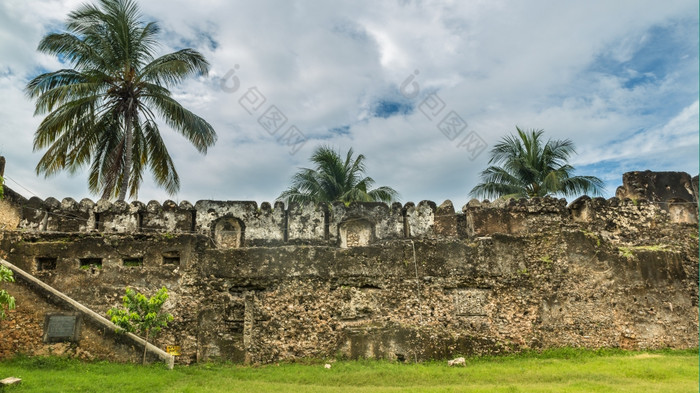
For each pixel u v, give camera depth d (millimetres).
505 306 14711
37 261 14297
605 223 16000
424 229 16000
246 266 14547
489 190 22250
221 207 15609
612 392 9086
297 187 22469
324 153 23031
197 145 17812
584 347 14391
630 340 14531
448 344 13727
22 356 11734
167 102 17125
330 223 15789
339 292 14516
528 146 22328
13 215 14773
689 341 14664
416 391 9688
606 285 14930
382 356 13594
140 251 14438
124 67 17125
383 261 14883
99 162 18016
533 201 15945
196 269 14406
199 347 13641
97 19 16875
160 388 9797
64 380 9914
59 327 12062
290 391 9820
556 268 15086
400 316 14430
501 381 10742
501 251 15195
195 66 17781
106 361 11883
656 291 15023
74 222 15289
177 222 15469
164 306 13961
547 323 14602
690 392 9062
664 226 16125
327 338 14039
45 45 16188
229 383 10695
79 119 16781
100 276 14164
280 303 14312
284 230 15672
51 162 16938
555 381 10648
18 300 12180
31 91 16406
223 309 14094
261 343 13891
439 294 14695
